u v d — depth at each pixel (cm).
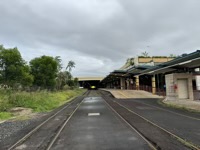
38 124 1413
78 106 2589
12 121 1609
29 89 3922
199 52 1934
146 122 1345
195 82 4012
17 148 838
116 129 1133
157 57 6162
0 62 3706
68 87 7731
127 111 1967
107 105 2616
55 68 5531
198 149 750
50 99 3191
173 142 850
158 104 2694
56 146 833
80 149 779
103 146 808
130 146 802
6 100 2373
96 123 1335
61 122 1444
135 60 6269
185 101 2809
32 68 5309
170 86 3109
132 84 6981
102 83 16612
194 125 1215
